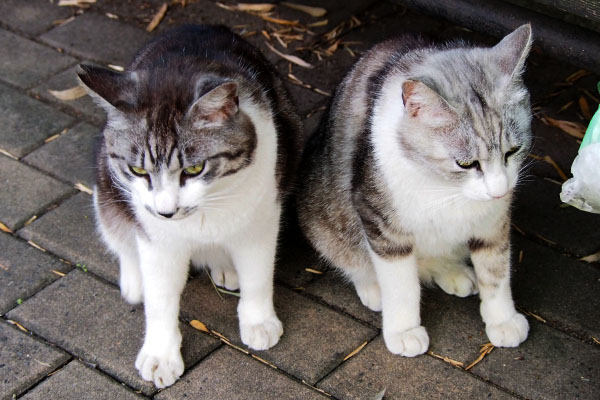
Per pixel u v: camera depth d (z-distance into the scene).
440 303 1.63
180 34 1.64
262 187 1.51
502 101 1.46
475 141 1.45
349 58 1.99
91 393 1.53
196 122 1.44
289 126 1.62
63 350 1.58
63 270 1.67
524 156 1.49
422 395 1.53
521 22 1.72
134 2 2.11
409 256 1.56
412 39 1.60
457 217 1.53
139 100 1.45
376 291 1.63
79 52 2.00
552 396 1.53
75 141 1.84
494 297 1.58
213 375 1.55
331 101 1.66
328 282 1.67
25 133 1.85
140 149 1.45
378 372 1.56
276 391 1.54
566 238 1.70
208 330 1.60
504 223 1.54
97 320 1.61
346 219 1.62
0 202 1.75
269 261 1.57
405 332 1.57
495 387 1.54
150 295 1.55
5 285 1.65
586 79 1.94
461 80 1.46
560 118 1.88
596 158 1.42
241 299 1.60
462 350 1.58
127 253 1.61
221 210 1.50
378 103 1.53
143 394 1.54
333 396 1.53
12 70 1.97
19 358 1.57
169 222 1.50
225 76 1.51
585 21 1.74
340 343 1.59
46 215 1.73
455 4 1.77
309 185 1.66
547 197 1.75
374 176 1.52
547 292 1.64
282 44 2.02
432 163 1.48
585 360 1.56
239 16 2.08
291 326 1.61
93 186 1.73
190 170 1.45
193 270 1.67
